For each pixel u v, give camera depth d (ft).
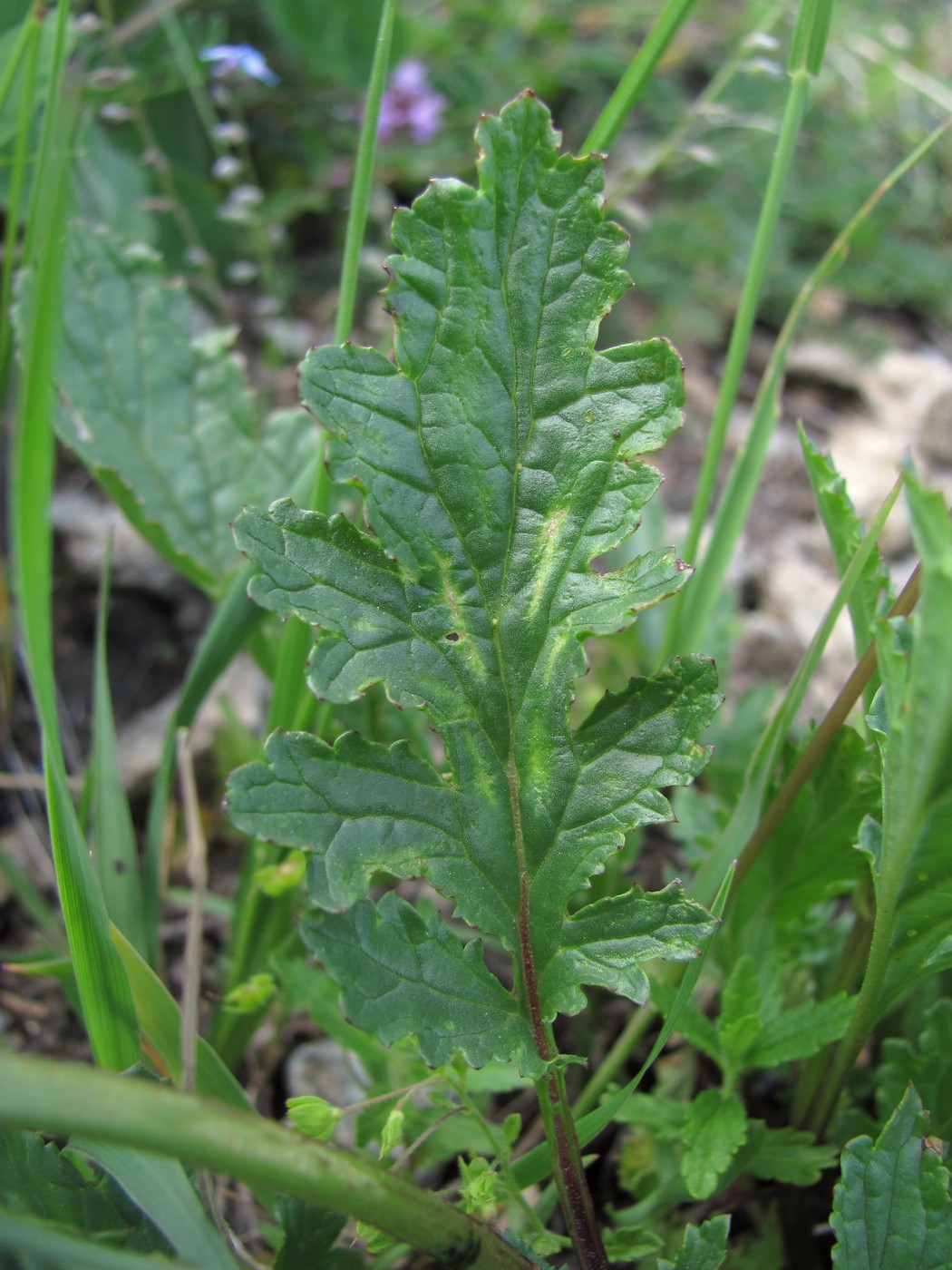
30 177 1.12
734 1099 0.64
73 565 1.24
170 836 0.85
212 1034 0.81
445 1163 0.80
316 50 1.61
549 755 0.53
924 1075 0.66
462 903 0.52
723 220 1.78
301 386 0.51
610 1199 0.78
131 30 1.26
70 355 0.88
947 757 0.44
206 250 1.50
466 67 1.82
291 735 0.50
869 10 2.15
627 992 0.51
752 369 1.68
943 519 0.39
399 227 0.53
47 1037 0.90
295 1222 0.57
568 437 0.54
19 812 1.01
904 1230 0.52
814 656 0.62
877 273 1.80
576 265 0.54
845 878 0.68
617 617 0.52
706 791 1.03
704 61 2.02
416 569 0.53
